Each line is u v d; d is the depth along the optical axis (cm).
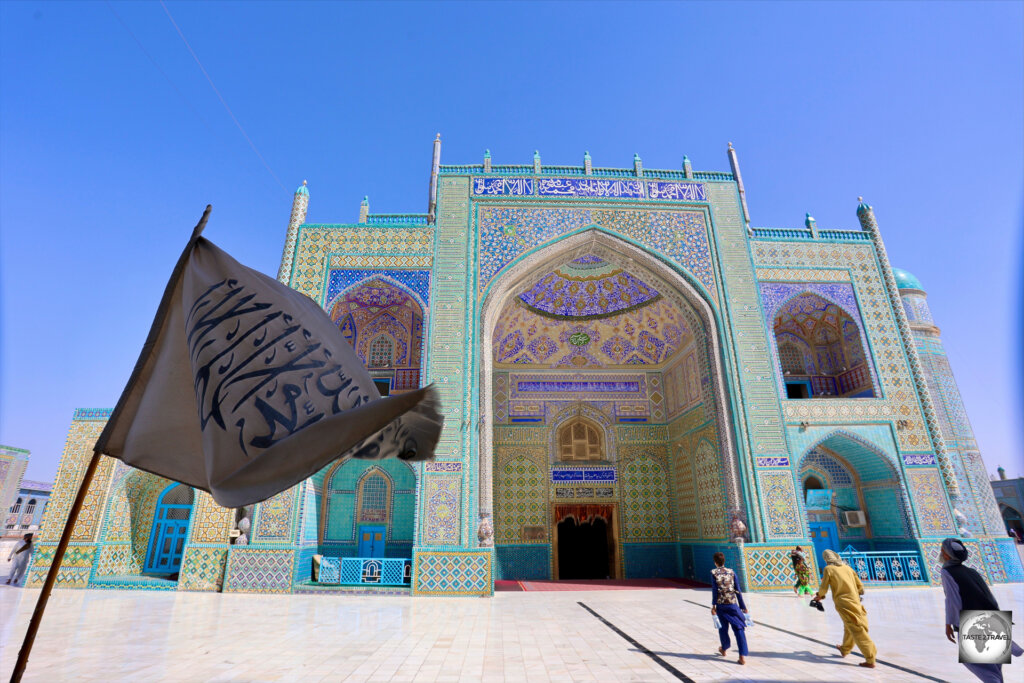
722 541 937
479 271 970
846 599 389
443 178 1030
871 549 962
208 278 180
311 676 349
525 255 983
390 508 971
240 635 479
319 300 950
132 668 360
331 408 164
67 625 515
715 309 980
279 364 169
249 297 182
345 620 570
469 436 864
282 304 188
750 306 984
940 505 893
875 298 1014
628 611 647
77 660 380
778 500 868
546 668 374
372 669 369
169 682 329
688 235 1025
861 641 376
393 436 183
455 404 880
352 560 871
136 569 949
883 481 945
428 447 180
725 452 908
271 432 151
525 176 1038
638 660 396
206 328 169
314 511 917
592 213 1022
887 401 947
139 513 970
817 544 970
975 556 867
